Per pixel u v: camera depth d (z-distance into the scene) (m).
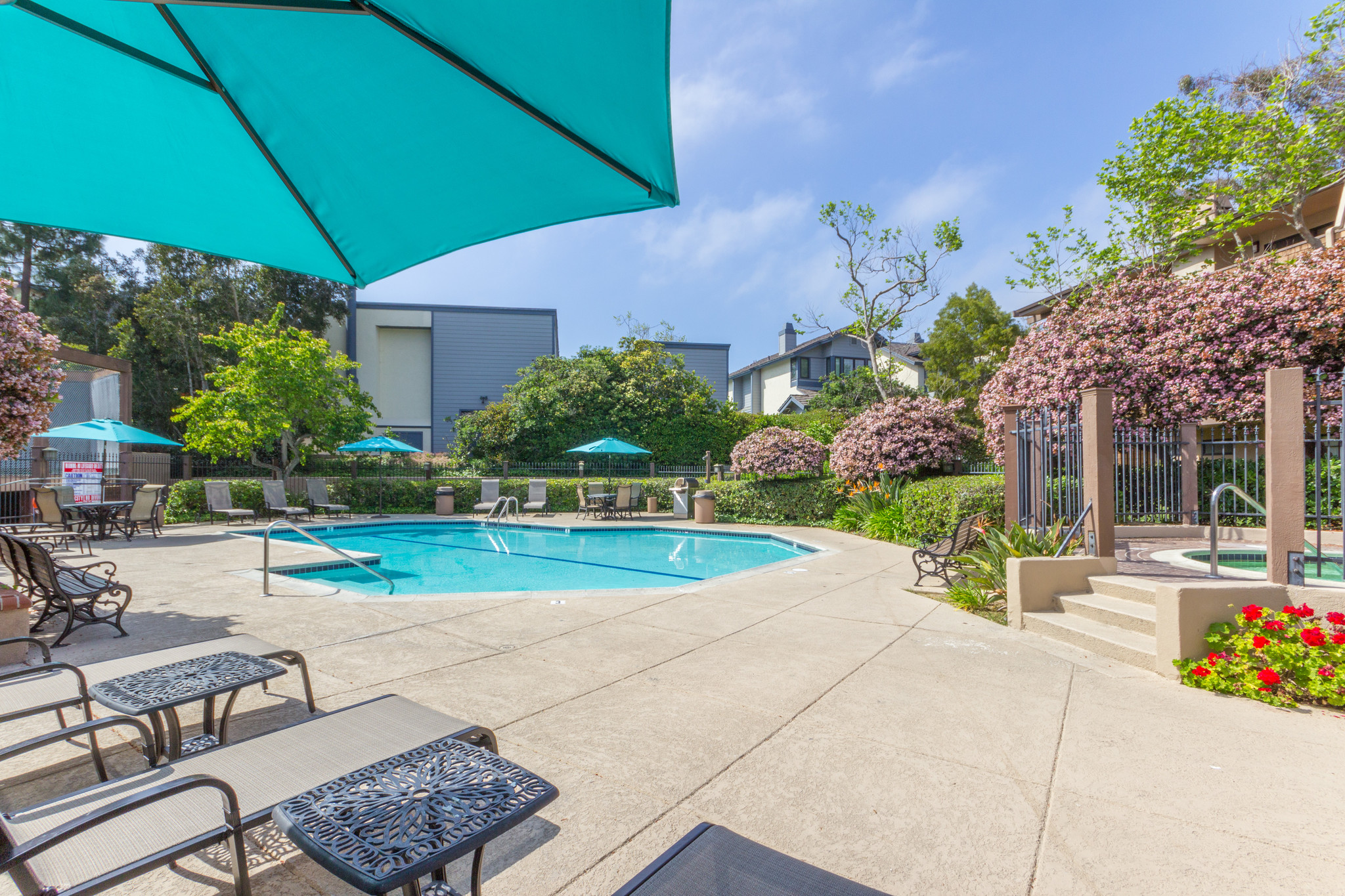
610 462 21.14
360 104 2.26
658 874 1.33
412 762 1.74
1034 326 14.36
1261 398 10.01
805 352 35.12
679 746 3.06
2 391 4.70
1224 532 9.12
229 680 2.58
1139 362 11.27
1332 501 8.70
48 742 1.91
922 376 33.22
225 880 2.05
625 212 2.61
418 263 3.07
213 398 16.92
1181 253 16.17
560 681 3.99
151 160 2.41
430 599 6.38
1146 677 4.10
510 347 28.64
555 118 2.18
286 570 8.31
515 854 2.19
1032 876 2.08
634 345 24.56
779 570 8.33
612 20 1.68
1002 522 8.88
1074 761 2.92
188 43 2.07
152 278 27.17
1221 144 14.22
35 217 2.55
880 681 4.00
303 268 3.08
